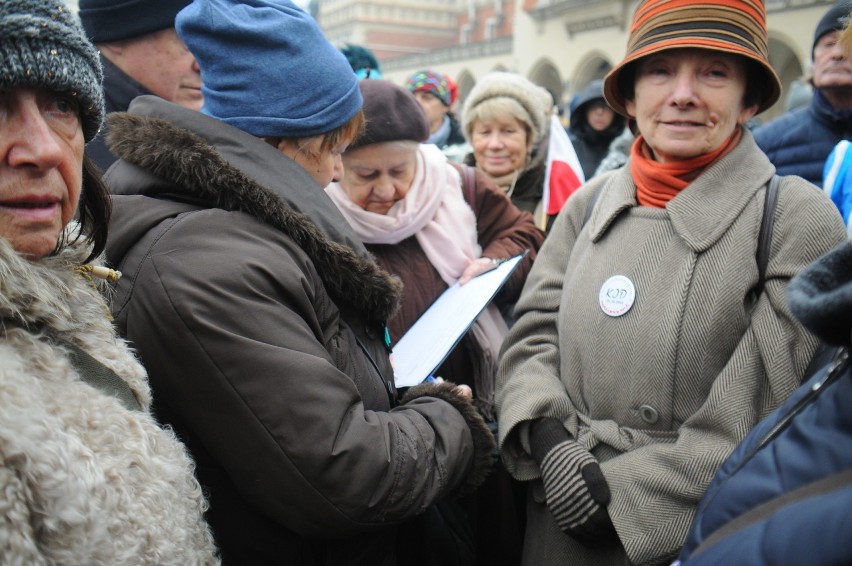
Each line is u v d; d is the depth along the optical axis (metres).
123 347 0.89
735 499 0.68
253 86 1.21
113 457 0.72
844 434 0.62
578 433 1.39
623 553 1.30
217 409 1.03
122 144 1.16
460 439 1.25
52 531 0.62
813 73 2.46
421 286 1.89
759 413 1.21
